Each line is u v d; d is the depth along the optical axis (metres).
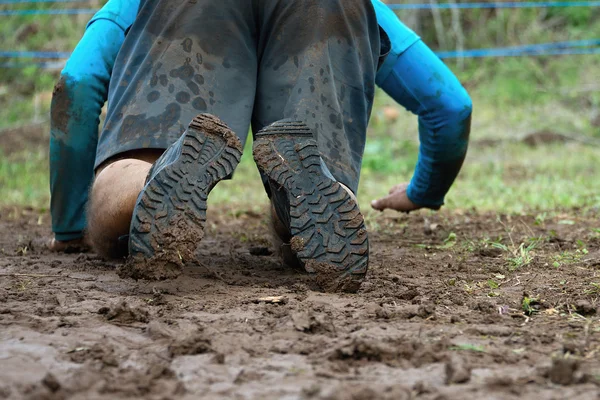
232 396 4.59
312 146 6.84
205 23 7.94
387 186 20.64
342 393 4.47
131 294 6.93
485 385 4.74
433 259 9.62
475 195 17.31
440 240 11.41
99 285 7.42
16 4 32.59
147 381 4.77
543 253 9.75
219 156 6.75
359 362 5.16
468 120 10.49
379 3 10.16
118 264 8.77
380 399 4.44
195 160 6.69
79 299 6.79
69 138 9.06
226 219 14.71
